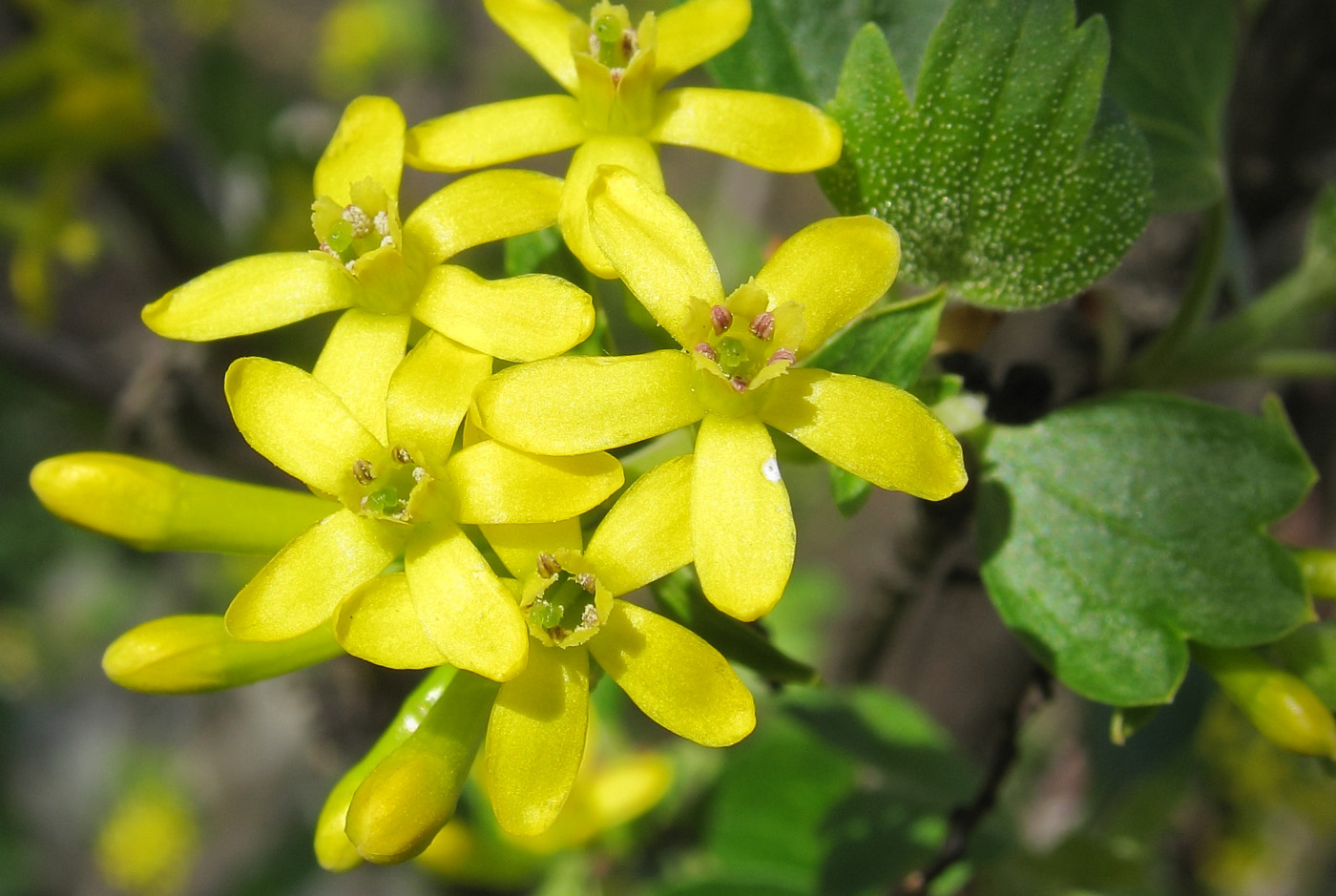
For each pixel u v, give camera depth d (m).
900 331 0.07
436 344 0.07
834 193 0.07
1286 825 0.14
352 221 0.07
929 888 0.09
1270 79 0.10
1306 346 0.11
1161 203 0.08
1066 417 0.08
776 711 0.10
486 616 0.07
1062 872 0.09
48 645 0.25
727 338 0.07
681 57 0.07
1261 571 0.07
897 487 0.07
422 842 0.07
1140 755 0.10
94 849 0.25
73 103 0.12
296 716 0.12
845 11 0.08
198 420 0.11
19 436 0.22
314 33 0.29
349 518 0.07
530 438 0.07
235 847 0.24
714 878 0.09
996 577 0.08
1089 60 0.07
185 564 0.20
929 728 0.10
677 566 0.07
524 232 0.07
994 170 0.07
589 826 0.10
